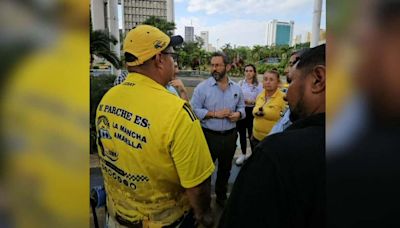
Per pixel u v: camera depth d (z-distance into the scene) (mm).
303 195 615
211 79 2949
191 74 20734
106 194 1295
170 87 2586
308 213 611
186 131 1080
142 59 1136
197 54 35188
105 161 1212
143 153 1081
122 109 1128
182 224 1197
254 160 703
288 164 638
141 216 1147
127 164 1119
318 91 703
